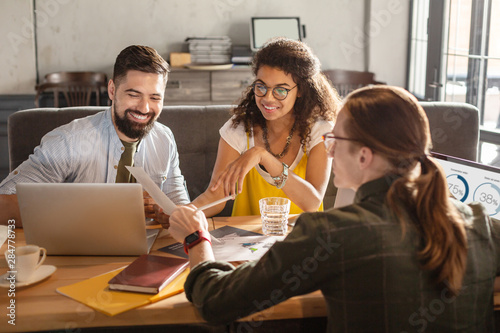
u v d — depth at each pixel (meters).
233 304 1.15
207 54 4.89
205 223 1.44
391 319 1.07
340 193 1.73
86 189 1.52
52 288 1.38
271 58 1.97
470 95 3.60
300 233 1.11
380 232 1.06
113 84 2.04
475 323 1.13
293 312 1.30
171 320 1.28
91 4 4.98
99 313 1.25
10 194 1.91
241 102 2.18
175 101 4.78
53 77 4.79
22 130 2.60
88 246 1.59
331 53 5.28
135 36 5.08
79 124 2.08
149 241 1.70
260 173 2.07
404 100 1.12
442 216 1.06
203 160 2.79
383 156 1.11
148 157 2.17
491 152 3.40
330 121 2.10
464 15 3.63
